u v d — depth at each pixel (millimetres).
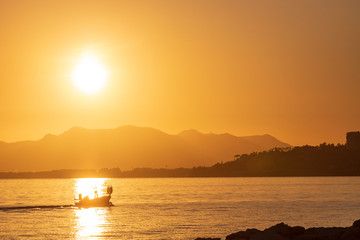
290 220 175750
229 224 164500
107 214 196750
